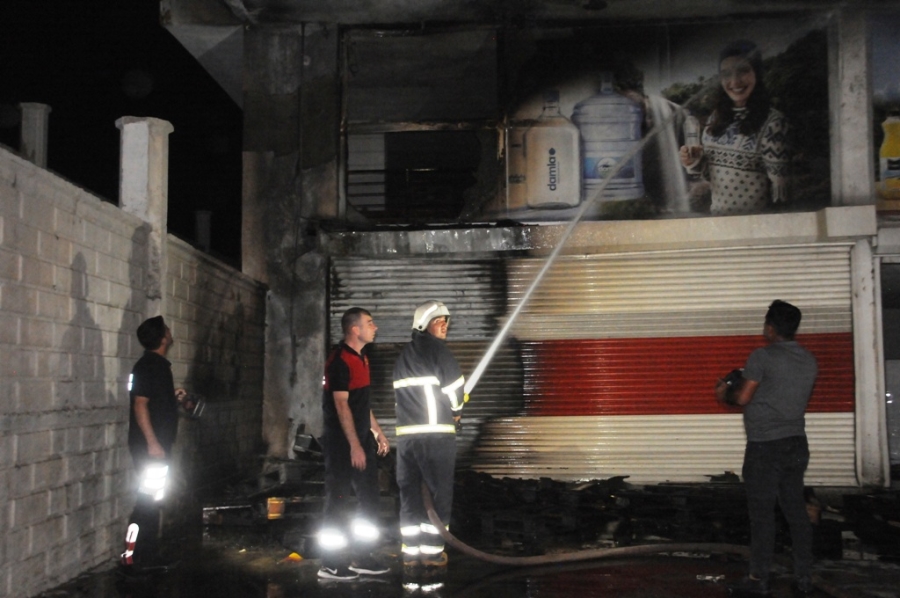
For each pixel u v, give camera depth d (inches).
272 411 422.9
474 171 445.7
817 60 427.2
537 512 319.3
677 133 430.0
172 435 229.0
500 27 439.2
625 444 411.8
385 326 425.4
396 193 517.3
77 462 227.1
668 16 434.3
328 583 223.3
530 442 414.9
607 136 432.1
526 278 422.3
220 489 354.9
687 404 410.9
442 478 234.5
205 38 457.4
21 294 196.7
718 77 431.5
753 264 414.0
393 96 534.0
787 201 422.0
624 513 332.8
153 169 286.7
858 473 401.1
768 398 208.2
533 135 434.6
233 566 244.7
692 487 389.1
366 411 233.9
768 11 428.5
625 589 216.4
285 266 431.5
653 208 426.6
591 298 418.6
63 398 218.7
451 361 235.5
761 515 208.5
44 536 207.5
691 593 211.6
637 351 415.5
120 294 260.5
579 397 415.5
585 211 427.2
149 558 226.4
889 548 278.4
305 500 303.1
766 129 426.3
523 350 419.5
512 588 217.9
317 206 434.9
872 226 395.9
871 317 404.8
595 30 438.0
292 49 444.5
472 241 418.0
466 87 520.7
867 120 419.5
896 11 423.8
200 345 333.4
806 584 210.5
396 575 233.3
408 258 426.9
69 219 224.1
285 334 427.5
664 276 416.8
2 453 186.9
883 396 402.0
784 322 211.9
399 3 423.8
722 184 426.0
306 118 440.1
